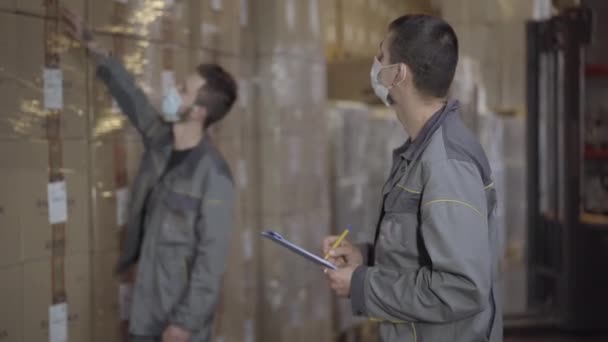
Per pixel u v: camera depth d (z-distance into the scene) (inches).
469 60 205.8
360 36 199.6
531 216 200.8
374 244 71.1
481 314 64.5
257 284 142.8
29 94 80.0
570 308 183.3
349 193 166.4
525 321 186.4
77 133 87.7
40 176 82.0
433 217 61.1
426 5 224.8
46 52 82.3
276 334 141.9
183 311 92.5
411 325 65.6
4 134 76.6
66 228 86.3
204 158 96.3
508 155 236.4
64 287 86.2
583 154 199.5
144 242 95.3
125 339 97.6
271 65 140.3
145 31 97.9
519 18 231.6
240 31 130.5
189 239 94.7
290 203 142.5
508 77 234.2
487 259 61.2
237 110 125.3
